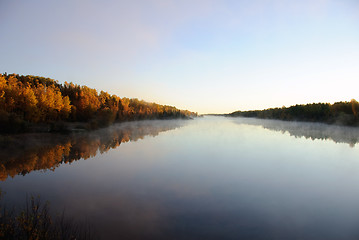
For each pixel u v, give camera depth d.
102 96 78.19
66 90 57.09
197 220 9.77
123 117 79.44
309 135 50.34
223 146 33.44
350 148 31.75
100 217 9.69
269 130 66.81
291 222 9.77
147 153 26.98
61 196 12.31
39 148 26.75
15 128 30.38
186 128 75.94
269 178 16.75
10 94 34.16
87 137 39.00
